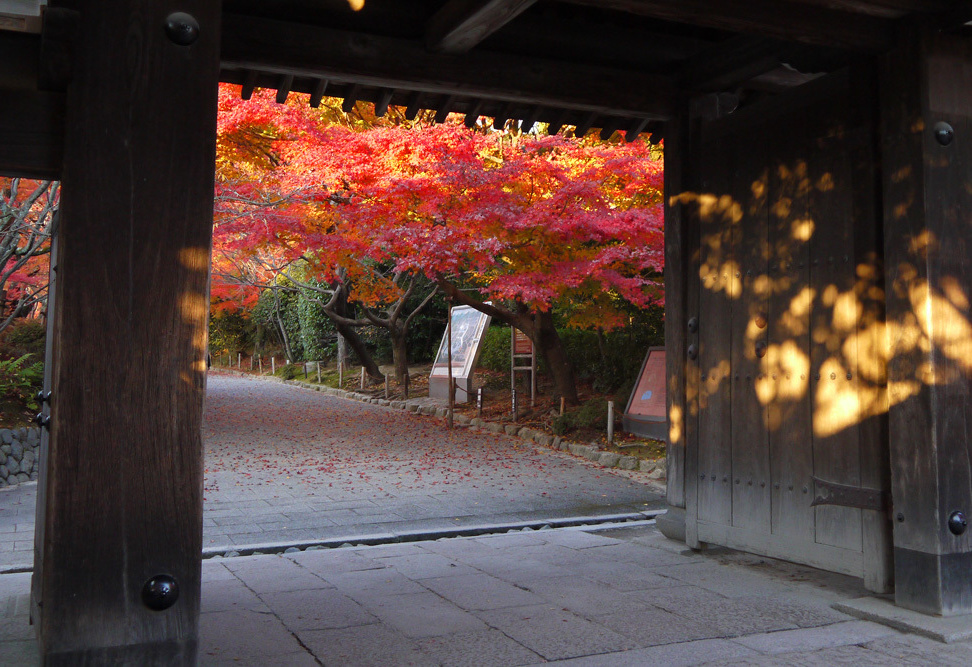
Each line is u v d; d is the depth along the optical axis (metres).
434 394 17.91
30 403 10.16
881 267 4.29
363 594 4.43
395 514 7.81
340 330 20.47
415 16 4.75
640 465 10.40
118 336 2.49
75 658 2.41
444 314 23.08
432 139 10.07
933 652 3.50
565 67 5.21
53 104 2.82
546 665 3.32
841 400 4.45
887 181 4.17
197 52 2.59
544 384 16.11
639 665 3.32
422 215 10.90
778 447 4.84
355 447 12.37
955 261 4.04
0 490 8.87
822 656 3.44
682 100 5.61
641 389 12.18
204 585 4.65
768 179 4.97
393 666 3.30
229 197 11.17
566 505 8.30
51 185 8.56
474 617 3.99
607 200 11.21
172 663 2.50
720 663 3.35
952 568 3.92
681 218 5.64
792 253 4.80
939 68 4.02
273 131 11.55
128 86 2.52
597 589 4.54
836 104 4.53
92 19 2.49
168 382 2.53
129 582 2.47
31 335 12.31
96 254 2.47
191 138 2.58
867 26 4.07
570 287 11.38
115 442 2.47
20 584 4.96
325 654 3.45
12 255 9.49
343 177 10.67
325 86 4.96
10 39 3.04
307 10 4.54
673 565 5.12
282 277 21.08
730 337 5.23
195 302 2.57
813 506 4.61
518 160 10.29
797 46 4.72
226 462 10.94
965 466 3.99
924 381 3.96
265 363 32.53
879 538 4.23
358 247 11.66
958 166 4.07
